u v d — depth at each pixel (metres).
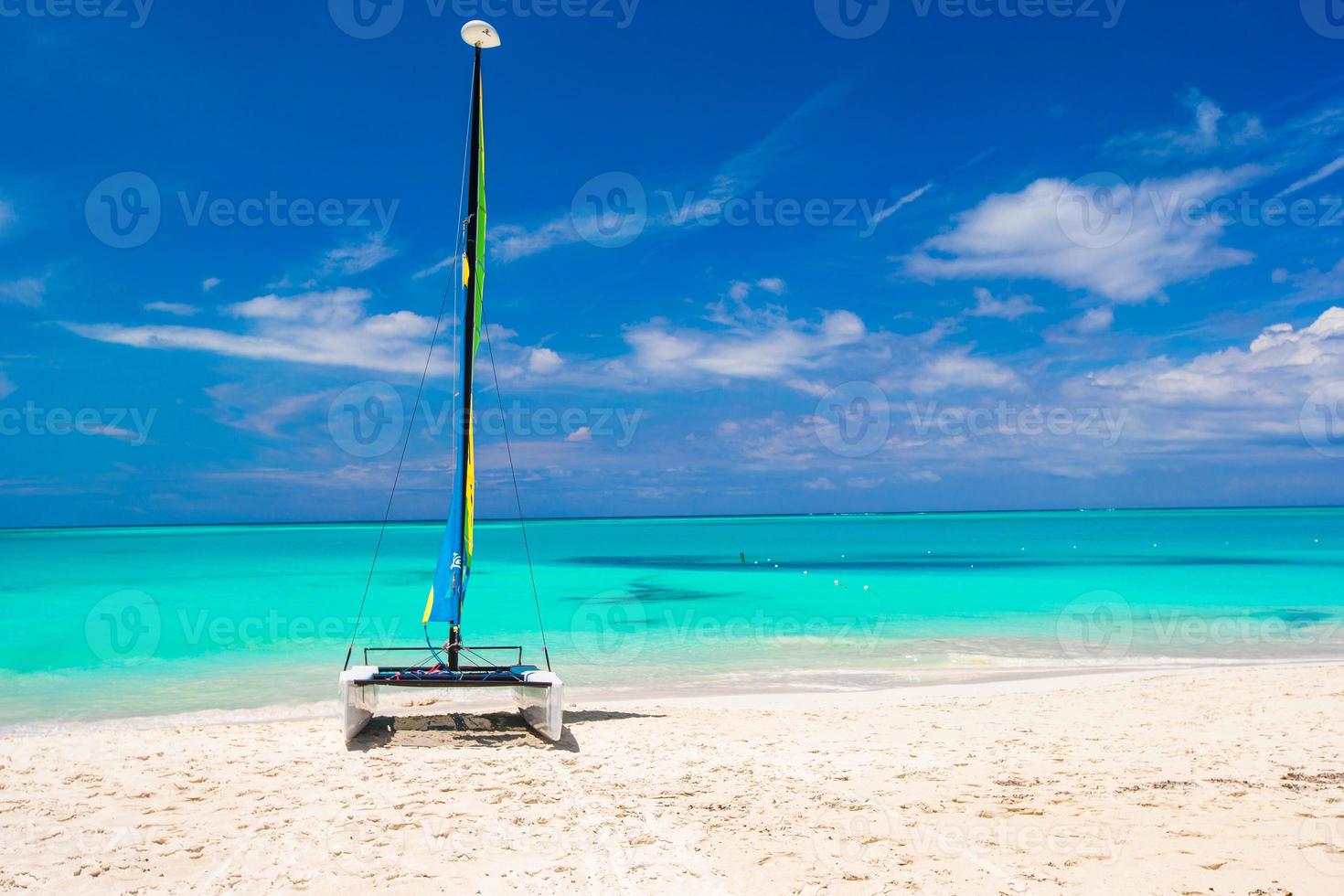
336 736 10.18
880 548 63.28
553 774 8.41
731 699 13.36
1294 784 7.78
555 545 73.06
